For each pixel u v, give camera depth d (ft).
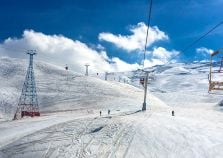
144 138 105.19
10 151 111.65
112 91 399.03
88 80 438.40
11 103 366.43
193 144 98.84
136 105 313.94
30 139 122.21
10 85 426.10
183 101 565.94
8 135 142.31
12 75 462.19
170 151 92.94
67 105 349.41
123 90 418.92
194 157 88.22
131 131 114.62
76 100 360.69
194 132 114.42
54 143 110.01
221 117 191.31
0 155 110.01
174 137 106.22
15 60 524.52
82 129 127.03
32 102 347.77
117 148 96.99
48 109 345.31
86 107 335.67
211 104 402.93
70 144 106.01
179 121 140.05
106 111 259.80
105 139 107.55
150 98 405.18
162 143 99.81
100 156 91.40
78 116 218.18
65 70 485.15
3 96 379.14
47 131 132.16
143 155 90.38
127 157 89.04
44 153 101.30
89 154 93.97
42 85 421.59
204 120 163.73
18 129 159.63
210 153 91.04
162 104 378.73
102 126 127.65
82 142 106.83
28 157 101.45
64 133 123.44
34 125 170.09
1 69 483.10
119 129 119.14
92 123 137.69
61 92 394.11
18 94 394.32
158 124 127.44
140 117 151.84
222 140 104.42
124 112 209.87
